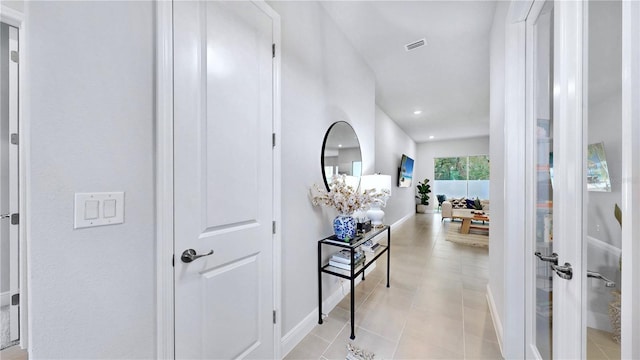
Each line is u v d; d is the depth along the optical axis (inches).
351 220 77.2
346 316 79.0
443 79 138.9
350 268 74.6
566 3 35.8
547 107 45.1
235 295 49.3
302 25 71.2
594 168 31.1
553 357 40.5
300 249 69.9
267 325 56.6
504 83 58.9
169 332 38.4
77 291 30.0
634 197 20.8
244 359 51.2
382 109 198.1
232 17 48.6
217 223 45.5
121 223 33.5
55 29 28.1
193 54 41.7
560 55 37.0
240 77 50.2
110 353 32.7
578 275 33.5
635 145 20.7
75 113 29.5
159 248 37.0
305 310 71.3
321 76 80.5
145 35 36.0
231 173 48.3
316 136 77.5
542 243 47.6
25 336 48.9
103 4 31.9
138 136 35.2
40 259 27.5
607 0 28.3
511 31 55.0
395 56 113.0
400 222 254.8
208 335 44.2
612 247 27.9
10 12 51.3
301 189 70.6
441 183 351.9
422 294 93.7
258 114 54.4
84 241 30.4
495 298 74.0
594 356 31.0
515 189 54.5
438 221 269.0
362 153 111.4
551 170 43.8
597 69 30.2
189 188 40.9
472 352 61.7
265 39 56.3
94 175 31.1
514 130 54.5
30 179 26.7
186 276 40.6
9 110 62.9
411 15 84.5
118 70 33.2
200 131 42.8
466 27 90.4
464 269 121.0
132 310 34.8
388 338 67.6
